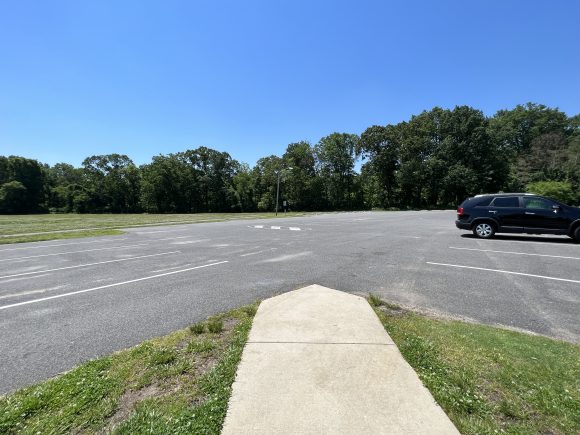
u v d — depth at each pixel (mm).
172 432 2150
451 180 54750
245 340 3533
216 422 2238
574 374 2848
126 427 2209
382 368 2916
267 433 2121
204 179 69438
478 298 5180
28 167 72750
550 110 69688
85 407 2467
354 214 38812
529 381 2732
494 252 9289
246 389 2617
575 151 49656
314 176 69438
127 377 2900
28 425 2275
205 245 11828
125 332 4062
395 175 59531
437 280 6270
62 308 5000
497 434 2113
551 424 2221
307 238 13398
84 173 76750
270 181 66812
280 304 4773
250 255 9430
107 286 6250
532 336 3713
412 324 4000
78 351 3576
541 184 41250
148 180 68625
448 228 17219
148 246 11867
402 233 14797
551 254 8875
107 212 74250
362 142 62500
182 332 3918
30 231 18531
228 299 5285
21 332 4105
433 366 2949
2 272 7680
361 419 2246
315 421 2229
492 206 12422
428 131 58938
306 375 2807
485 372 2873
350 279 6391
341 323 3990
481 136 55219
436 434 2111
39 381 2977
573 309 4680
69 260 9180
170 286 6160
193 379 2855
